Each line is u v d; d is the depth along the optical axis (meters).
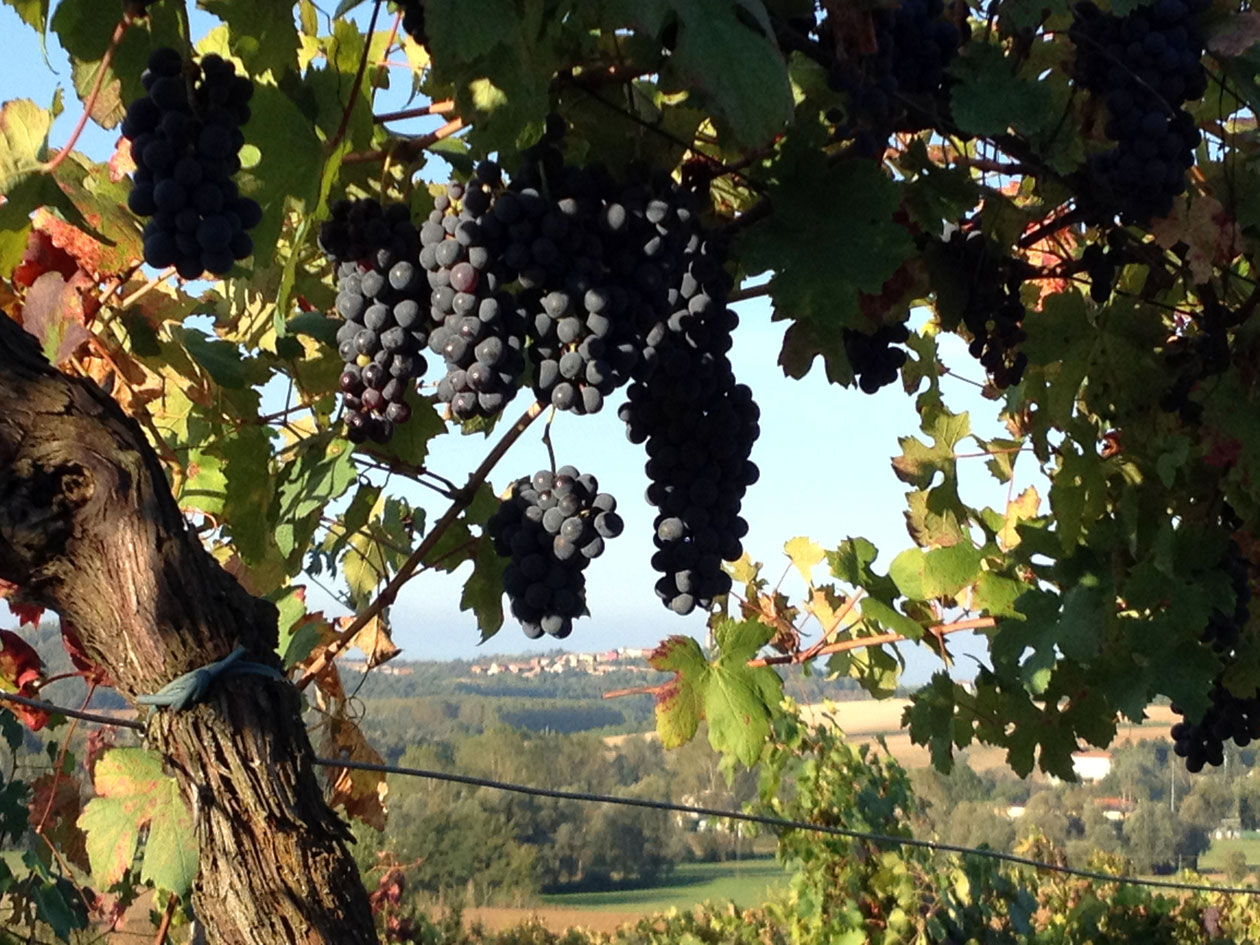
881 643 4.20
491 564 3.62
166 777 3.08
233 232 1.98
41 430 2.01
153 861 3.03
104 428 2.05
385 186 2.75
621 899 56.31
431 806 53.66
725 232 2.69
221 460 3.71
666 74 2.23
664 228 2.43
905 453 4.13
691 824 63.81
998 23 2.96
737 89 2.08
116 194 3.17
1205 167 3.38
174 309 3.49
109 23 2.23
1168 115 2.86
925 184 3.07
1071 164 3.00
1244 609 3.62
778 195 2.65
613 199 2.41
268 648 2.14
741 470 2.79
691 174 2.67
